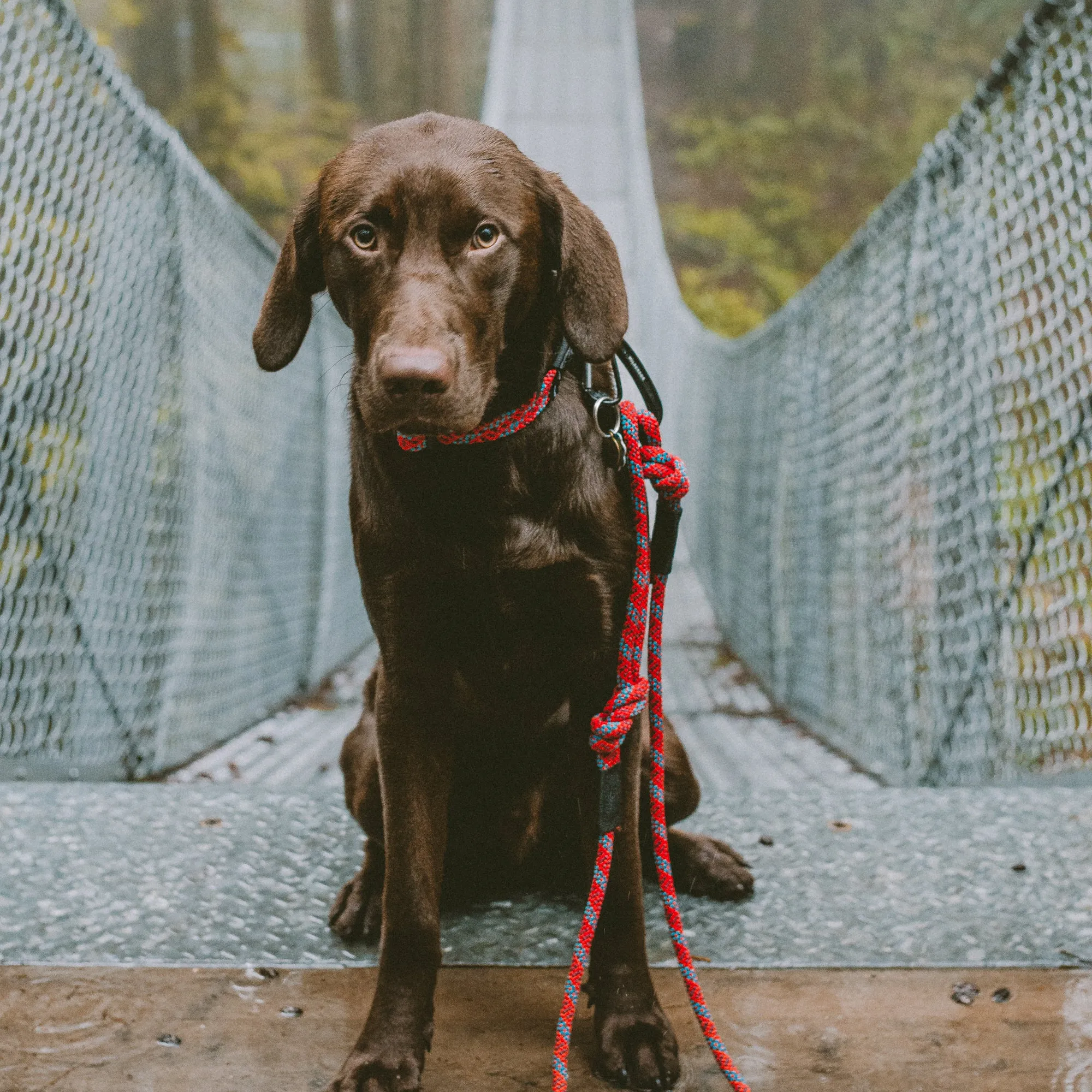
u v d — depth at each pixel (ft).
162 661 12.44
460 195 5.08
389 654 5.63
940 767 10.50
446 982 6.04
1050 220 8.45
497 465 5.36
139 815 8.02
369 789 6.52
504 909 6.93
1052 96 8.29
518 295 5.26
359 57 89.66
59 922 6.51
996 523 9.37
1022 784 8.91
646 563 5.48
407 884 5.39
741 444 22.61
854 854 7.41
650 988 5.47
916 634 11.32
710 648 23.30
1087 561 8.16
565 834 7.03
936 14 88.17
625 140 65.21
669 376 37.60
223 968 6.08
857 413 13.64
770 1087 5.08
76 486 10.39
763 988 5.90
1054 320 8.41
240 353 15.39
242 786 8.69
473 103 96.68
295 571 19.31
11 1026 5.50
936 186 10.68
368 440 5.50
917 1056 5.28
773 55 87.15
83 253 10.32
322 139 71.77
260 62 82.07
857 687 13.74
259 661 16.90
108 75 10.45
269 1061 5.27
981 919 6.51
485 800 6.81
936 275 10.63
